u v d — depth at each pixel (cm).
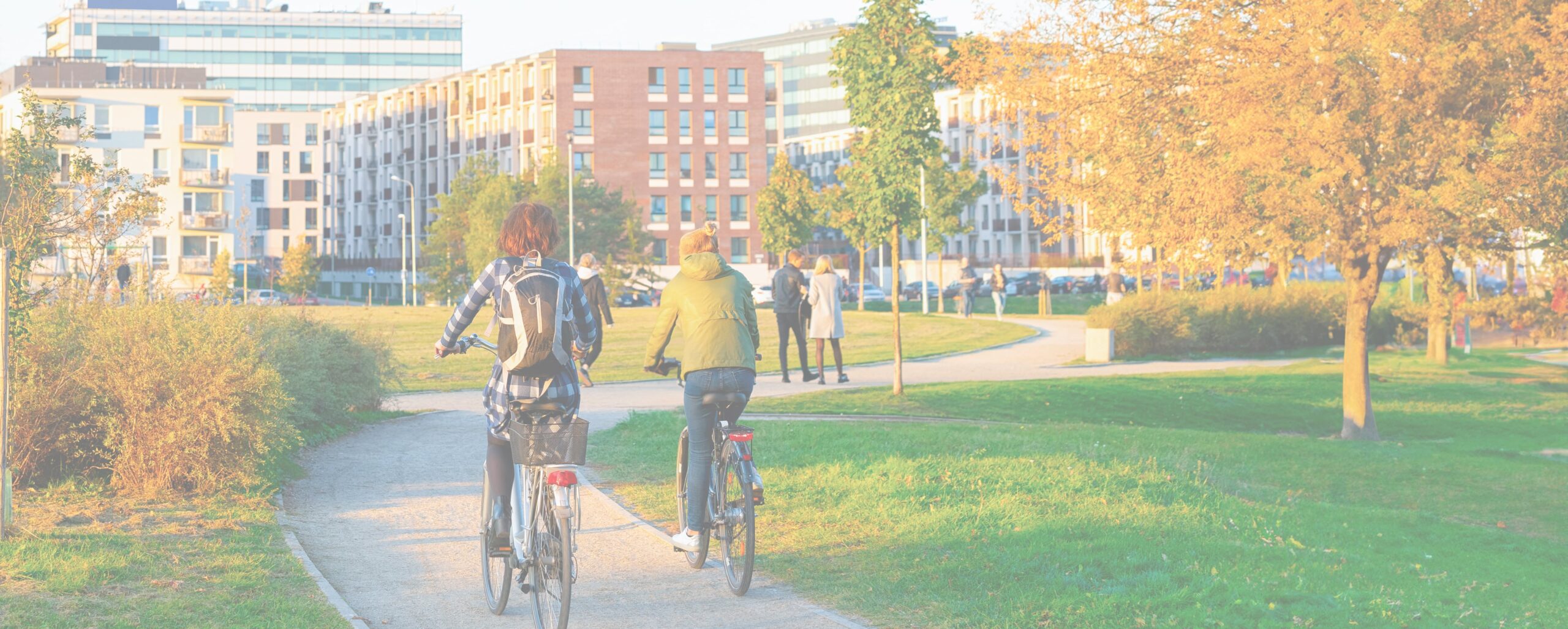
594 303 1723
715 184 10306
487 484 689
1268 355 3478
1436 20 1609
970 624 657
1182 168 1734
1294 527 986
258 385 984
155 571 715
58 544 762
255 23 18162
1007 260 10850
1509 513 1360
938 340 3441
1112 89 1809
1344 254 1778
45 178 1113
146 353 977
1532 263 2895
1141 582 731
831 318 2083
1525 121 1598
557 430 599
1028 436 1434
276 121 13912
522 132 10375
